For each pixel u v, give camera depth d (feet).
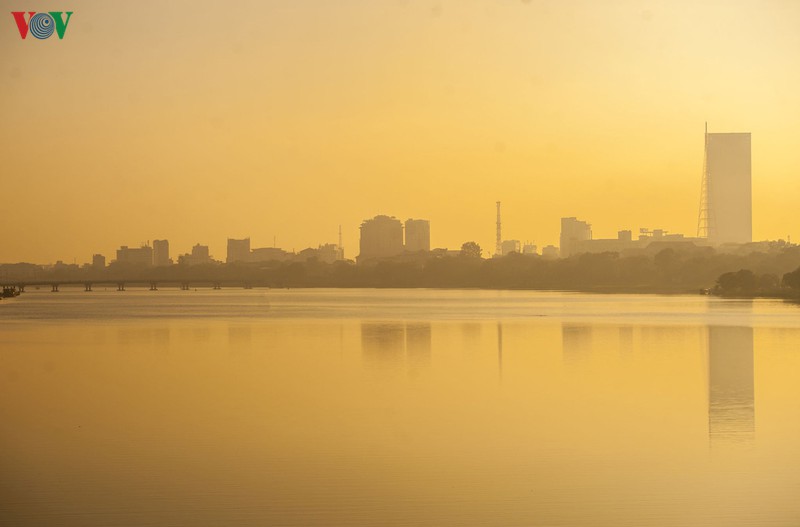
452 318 435.53
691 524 97.60
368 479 113.70
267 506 103.55
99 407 165.58
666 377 201.36
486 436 136.77
